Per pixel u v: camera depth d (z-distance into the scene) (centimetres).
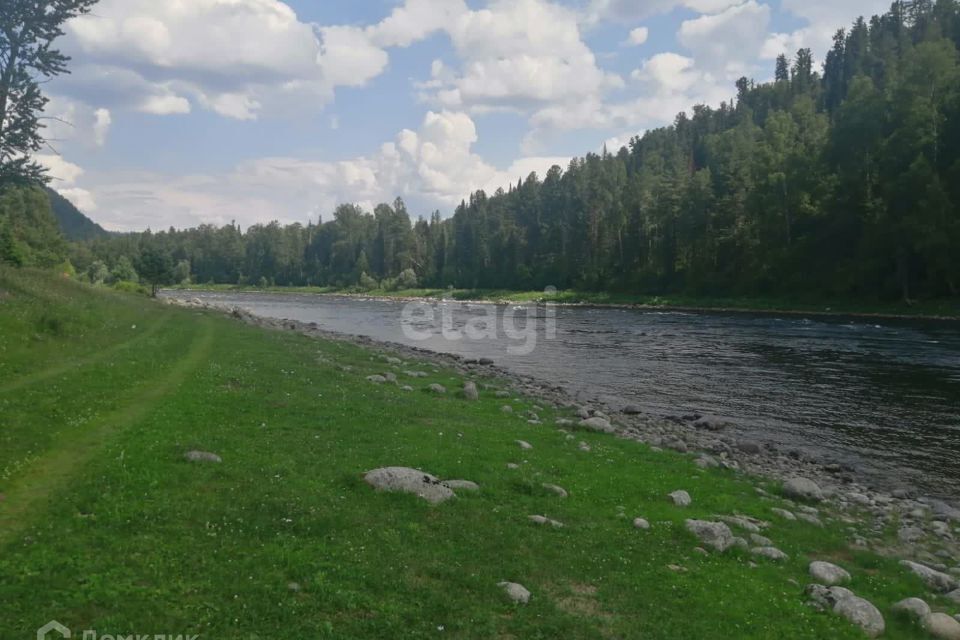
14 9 3291
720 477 1734
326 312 10006
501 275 16338
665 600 948
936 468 2077
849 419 2678
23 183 3619
